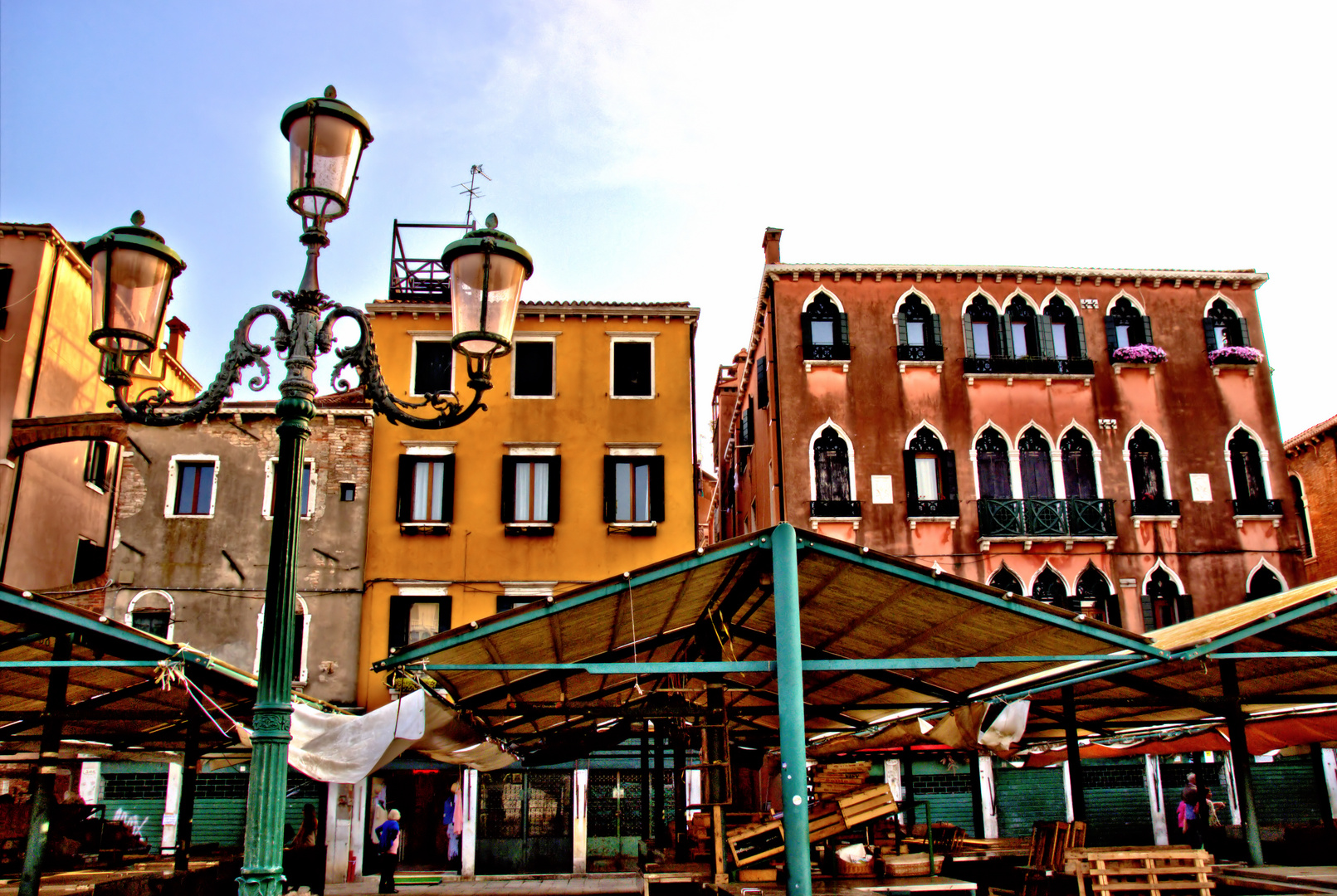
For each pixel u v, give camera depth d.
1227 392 25.69
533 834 22.02
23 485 23.30
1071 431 25.19
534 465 24.47
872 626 10.40
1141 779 24.14
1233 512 24.75
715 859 10.60
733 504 34.31
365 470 23.95
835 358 25.16
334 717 9.70
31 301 23.84
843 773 12.63
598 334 25.17
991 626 9.31
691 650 13.40
